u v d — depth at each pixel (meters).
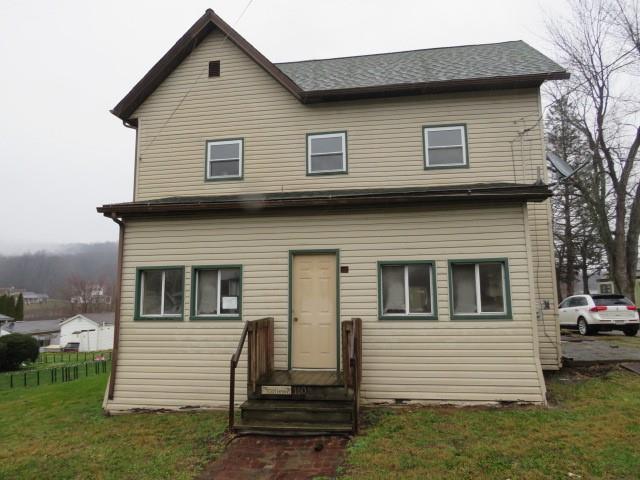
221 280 8.48
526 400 7.17
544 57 10.16
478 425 6.31
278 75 9.98
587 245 26.88
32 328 53.88
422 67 10.78
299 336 8.08
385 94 9.72
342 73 11.08
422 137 9.63
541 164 9.18
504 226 7.74
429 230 7.95
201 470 5.29
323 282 8.20
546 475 4.72
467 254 7.78
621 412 6.47
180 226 8.69
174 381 8.16
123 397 8.20
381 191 8.48
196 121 10.38
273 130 10.09
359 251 8.11
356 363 6.38
